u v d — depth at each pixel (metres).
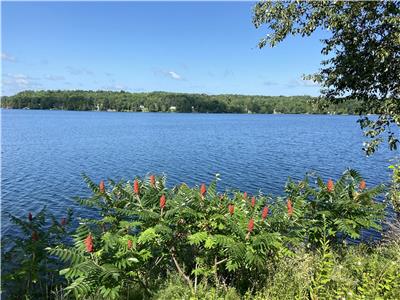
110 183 5.52
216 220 4.87
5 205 16.12
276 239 4.75
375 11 6.49
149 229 4.52
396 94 7.07
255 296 4.56
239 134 61.91
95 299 4.39
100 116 132.00
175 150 38.34
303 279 4.61
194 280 5.02
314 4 6.81
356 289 4.50
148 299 4.64
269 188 20.31
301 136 58.53
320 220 5.75
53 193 18.48
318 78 7.77
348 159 31.53
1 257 5.21
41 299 4.93
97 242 4.36
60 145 41.47
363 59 7.00
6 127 70.12
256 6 7.45
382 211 6.30
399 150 34.09
